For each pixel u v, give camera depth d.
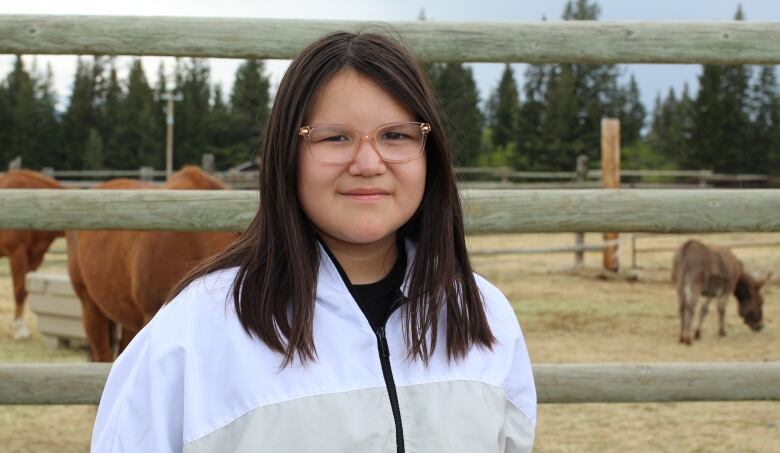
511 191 3.28
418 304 1.61
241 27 3.26
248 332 1.51
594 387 3.29
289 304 1.54
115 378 1.58
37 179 8.84
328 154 1.58
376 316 1.65
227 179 19.91
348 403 1.50
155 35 3.23
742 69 57.84
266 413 1.47
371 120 1.57
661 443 5.16
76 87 58.38
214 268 1.62
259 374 1.49
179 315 1.54
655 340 8.91
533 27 3.29
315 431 1.47
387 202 1.60
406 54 1.62
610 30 3.30
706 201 3.29
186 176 5.04
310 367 1.51
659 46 3.31
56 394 3.23
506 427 1.73
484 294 1.80
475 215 3.26
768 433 5.38
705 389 3.31
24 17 3.21
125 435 1.49
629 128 60.81
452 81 56.19
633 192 3.29
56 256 16.80
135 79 56.66
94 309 5.91
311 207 1.60
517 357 1.77
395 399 1.55
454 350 1.62
